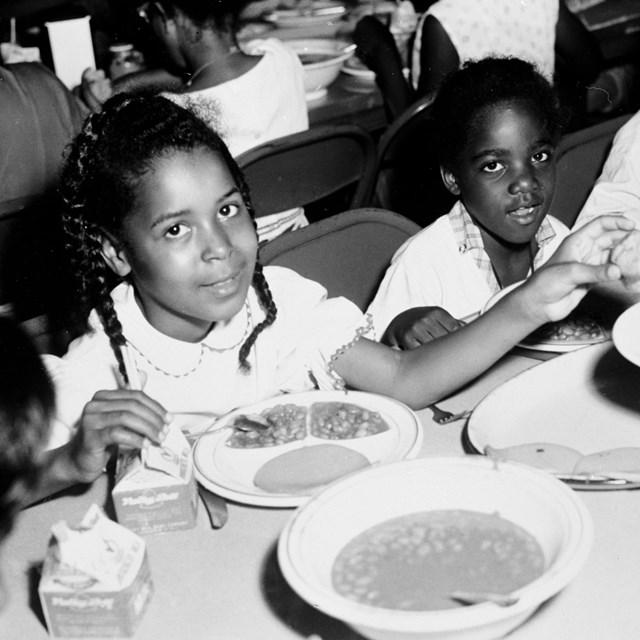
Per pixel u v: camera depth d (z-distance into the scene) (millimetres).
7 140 2174
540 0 2682
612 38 3311
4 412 944
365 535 827
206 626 813
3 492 967
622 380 1132
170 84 2525
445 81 1787
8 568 924
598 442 1021
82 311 1299
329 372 1282
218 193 1090
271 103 2385
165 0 2291
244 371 1305
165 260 1093
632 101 3941
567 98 2949
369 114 2814
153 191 1074
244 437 1093
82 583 801
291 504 939
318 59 2934
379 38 2830
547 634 755
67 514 1013
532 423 1067
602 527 876
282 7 3396
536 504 803
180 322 1248
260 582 862
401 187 3150
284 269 1403
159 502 938
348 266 1653
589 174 2088
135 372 1178
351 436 1067
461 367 1173
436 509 846
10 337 981
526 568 756
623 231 1143
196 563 897
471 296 1714
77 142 1171
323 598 690
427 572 771
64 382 1169
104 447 1002
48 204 1953
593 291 1399
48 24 2881
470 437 1013
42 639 820
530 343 1259
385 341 1493
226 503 986
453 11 2631
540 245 1821
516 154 1627
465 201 1730
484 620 657
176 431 1013
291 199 2168
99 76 2688
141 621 826
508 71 1670
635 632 749
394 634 679
